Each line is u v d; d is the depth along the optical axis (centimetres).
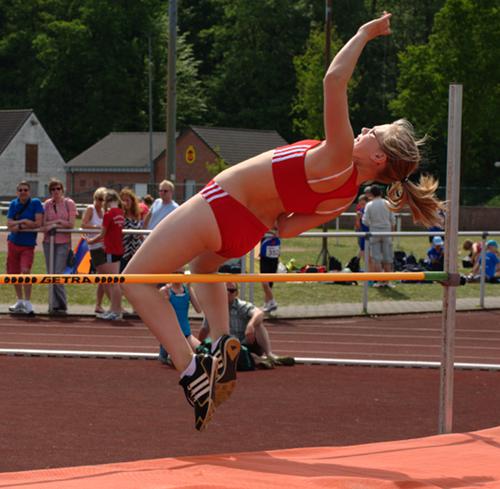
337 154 601
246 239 626
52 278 621
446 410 789
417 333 1705
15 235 1805
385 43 9394
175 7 3047
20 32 10138
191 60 10194
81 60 9606
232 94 10094
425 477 633
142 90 9869
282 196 615
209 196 616
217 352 640
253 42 10088
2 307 1920
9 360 1329
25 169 9112
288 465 654
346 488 595
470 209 5850
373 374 1264
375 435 906
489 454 711
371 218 2248
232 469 633
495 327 1820
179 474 613
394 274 735
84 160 8831
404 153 627
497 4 6869
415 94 7056
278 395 1105
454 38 6919
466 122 7044
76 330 1656
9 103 10069
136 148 8744
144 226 1880
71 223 1827
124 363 1317
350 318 1909
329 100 596
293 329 1733
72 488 573
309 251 3509
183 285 1221
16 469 755
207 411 629
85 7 9588
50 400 1050
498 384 1207
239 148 8125
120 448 834
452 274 767
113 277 609
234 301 1316
